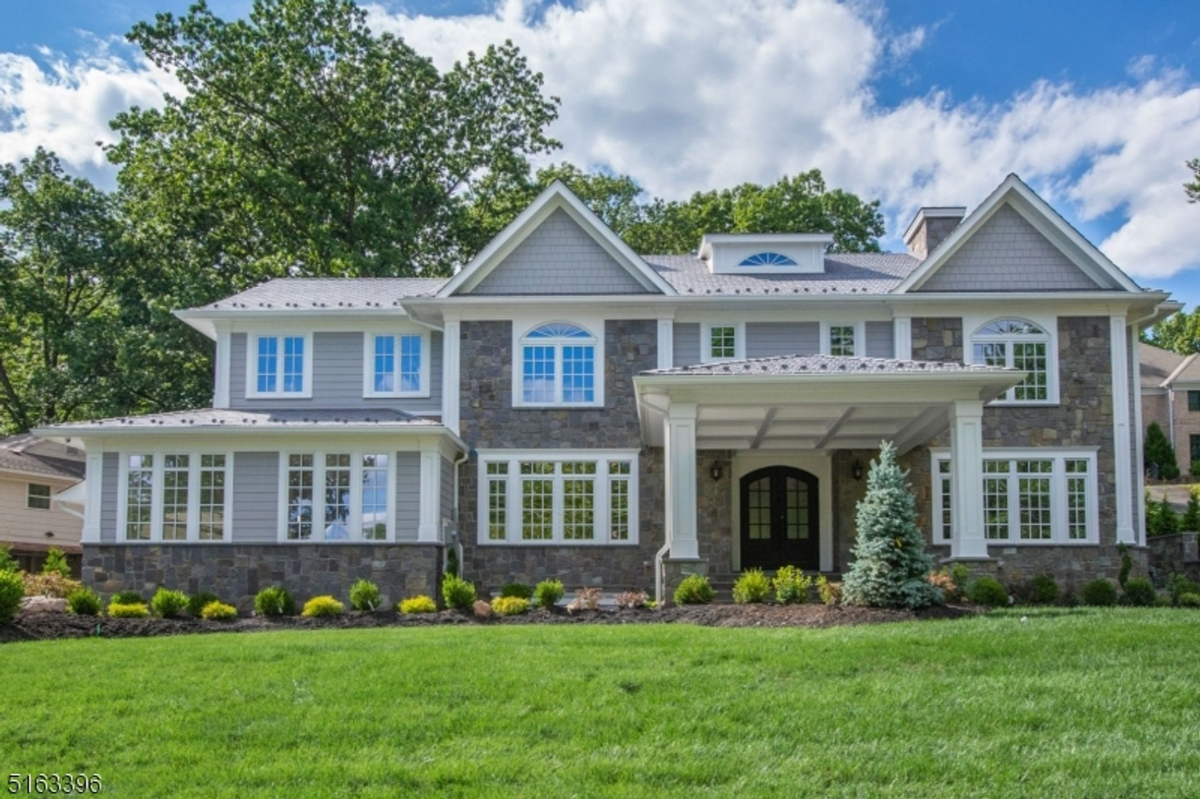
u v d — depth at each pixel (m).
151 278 37.50
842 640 11.93
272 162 36.72
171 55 35.69
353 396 23.95
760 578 16.84
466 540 22.53
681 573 17.27
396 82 37.97
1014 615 14.76
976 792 7.17
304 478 21.08
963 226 22.97
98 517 21.00
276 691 9.84
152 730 8.65
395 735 8.48
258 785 7.39
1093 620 13.50
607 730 8.57
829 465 24.30
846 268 25.67
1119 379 22.70
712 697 9.51
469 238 39.25
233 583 20.59
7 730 8.68
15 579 14.84
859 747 8.09
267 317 23.95
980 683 9.92
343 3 36.88
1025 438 22.59
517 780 7.44
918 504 23.00
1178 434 46.88
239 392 24.00
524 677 10.24
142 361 35.34
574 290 23.08
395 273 35.09
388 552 20.56
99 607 17.14
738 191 42.91
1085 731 8.45
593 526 22.56
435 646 12.09
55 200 37.75
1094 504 22.41
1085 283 23.06
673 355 23.16
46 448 32.53
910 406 18.22
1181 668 10.35
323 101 37.16
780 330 23.31
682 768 7.64
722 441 22.81
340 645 12.32
